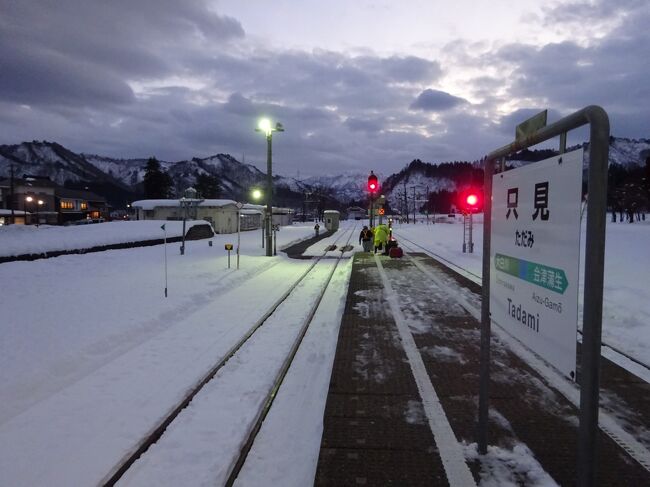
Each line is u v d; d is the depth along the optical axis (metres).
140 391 5.64
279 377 6.05
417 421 4.16
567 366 2.33
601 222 2.04
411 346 6.58
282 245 31.16
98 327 8.23
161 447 4.33
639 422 4.09
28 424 4.78
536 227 2.70
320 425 4.67
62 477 3.83
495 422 4.11
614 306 8.97
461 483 3.18
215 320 9.34
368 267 16.17
